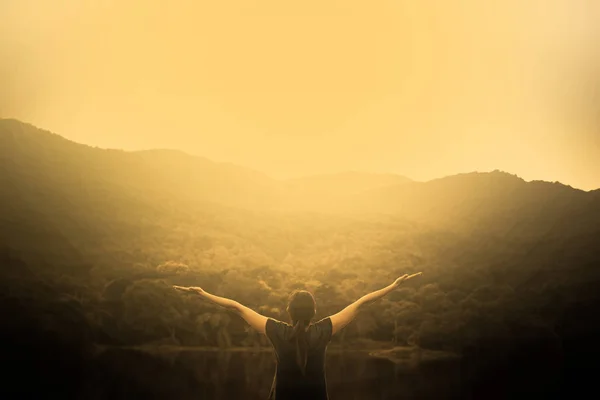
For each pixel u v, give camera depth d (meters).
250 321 4.68
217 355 53.69
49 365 29.89
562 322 104.62
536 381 21.92
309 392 4.46
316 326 4.59
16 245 122.31
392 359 50.72
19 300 89.94
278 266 120.94
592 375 24.70
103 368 28.67
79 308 90.00
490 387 19.88
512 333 92.81
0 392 16.70
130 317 90.94
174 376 24.19
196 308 93.19
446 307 102.19
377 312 97.31
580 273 123.25
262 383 21.73
